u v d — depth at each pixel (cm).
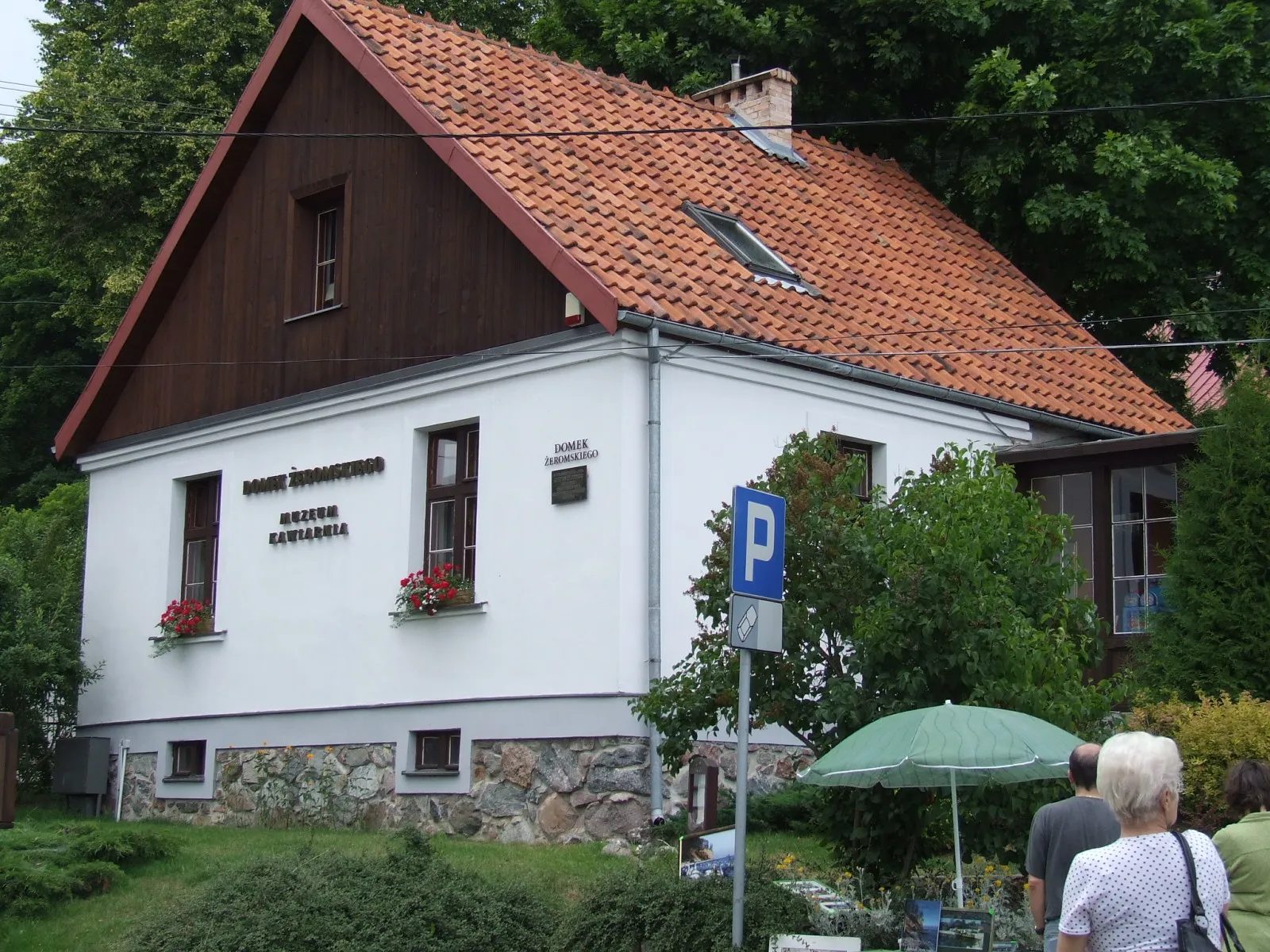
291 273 1827
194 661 1880
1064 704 984
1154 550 1681
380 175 1733
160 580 1952
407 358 1673
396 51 1728
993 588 990
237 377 1881
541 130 1700
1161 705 1170
